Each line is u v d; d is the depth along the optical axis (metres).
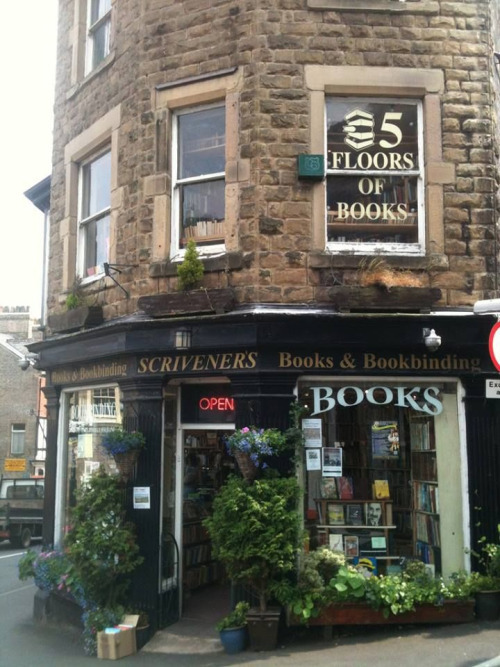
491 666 6.05
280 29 8.54
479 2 8.77
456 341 7.95
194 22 8.98
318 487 8.07
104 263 9.09
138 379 8.54
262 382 7.89
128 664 7.23
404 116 8.70
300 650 7.09
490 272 8.30
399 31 8.62
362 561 8.00
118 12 9.95
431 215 8.33
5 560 18.16
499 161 8.85
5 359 34.88
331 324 7.89
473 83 8.62
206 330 8.11
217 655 7.25
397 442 8.21
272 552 7.09
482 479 7.92
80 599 8.26
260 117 8.37
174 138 9.12
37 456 33.75
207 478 9.87
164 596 8.33
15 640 8.54
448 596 7.48
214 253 8.62
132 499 8.30
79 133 10.64
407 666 6.31
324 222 8.30
